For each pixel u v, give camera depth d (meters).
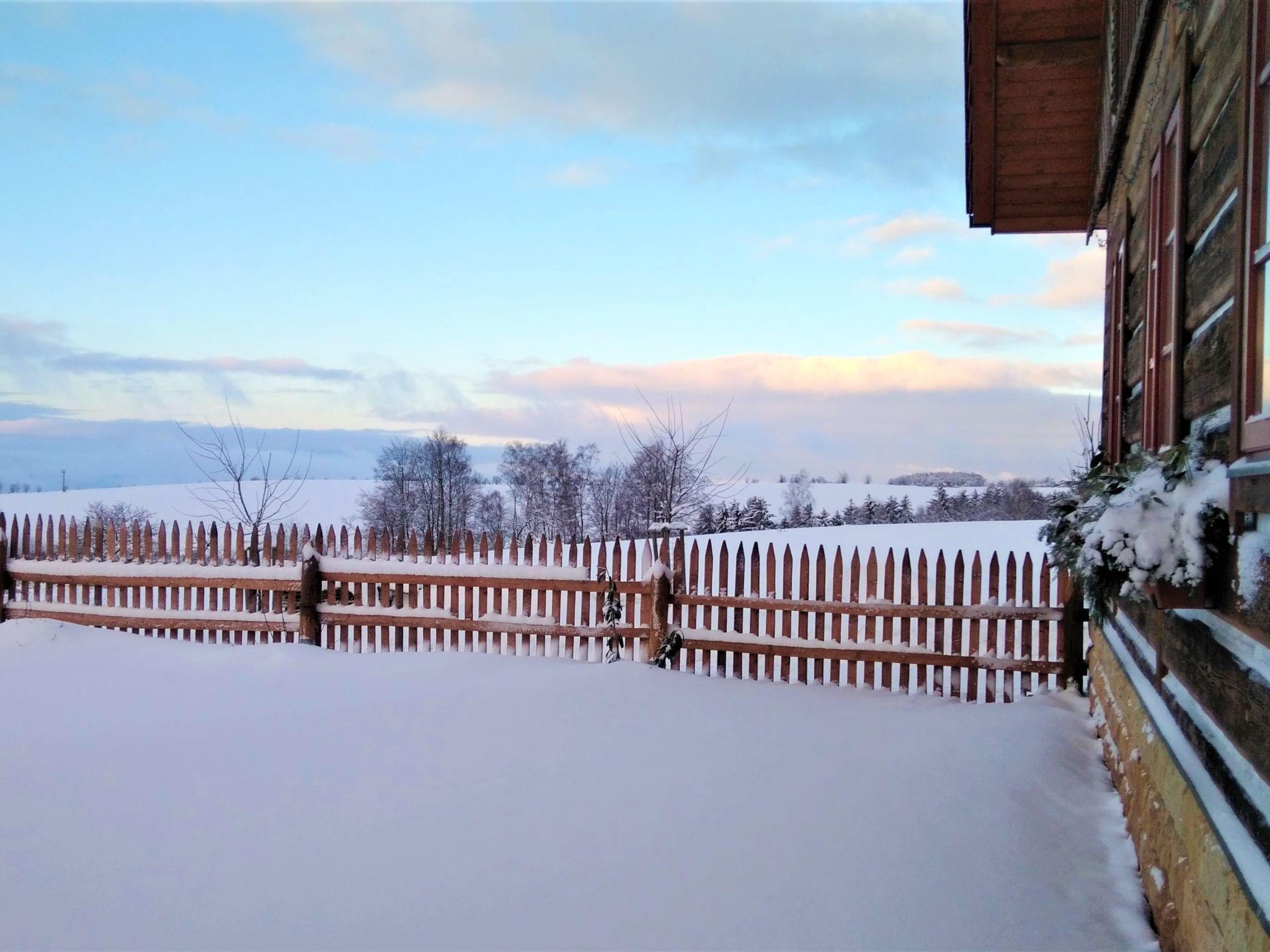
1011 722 5.54
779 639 7.00
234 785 4.21
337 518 37.41
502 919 2.91
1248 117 2.25
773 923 2.88
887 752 4.80
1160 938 2.82
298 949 2.73
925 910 2.98
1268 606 1.93
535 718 5.45
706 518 20.34
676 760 4.60
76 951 2.73
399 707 5.73
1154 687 3.51
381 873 3.26
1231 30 2.56
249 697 6.11
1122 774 4.06
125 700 6.03
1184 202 3.21
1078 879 3.30
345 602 8.25
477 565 7.88
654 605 7.28
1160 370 4.00
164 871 3.29
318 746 4.87
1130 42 4.58
